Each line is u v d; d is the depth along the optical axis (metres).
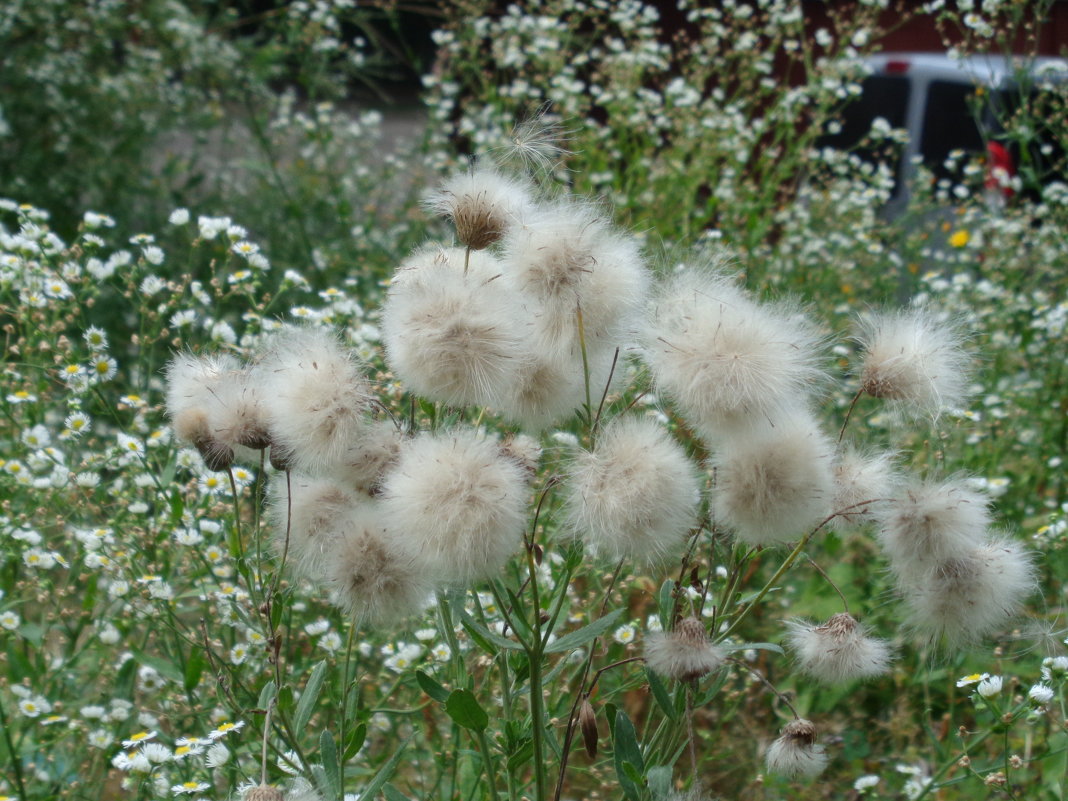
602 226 0.34
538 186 0.36
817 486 0.32
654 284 0.35
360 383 0.33
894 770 0.50
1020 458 0.67
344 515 0.35
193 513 0.47
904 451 0.39
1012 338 0.74
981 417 0.67
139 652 0.44
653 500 0.31
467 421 0.41
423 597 0.34
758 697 0.53
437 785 0.43
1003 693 0.49
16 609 0.48
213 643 0.48
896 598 0.45
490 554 0.31
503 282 0.34
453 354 0.31
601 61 1.05
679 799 0.33
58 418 0.57
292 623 0.48
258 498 0.36
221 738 0.40
